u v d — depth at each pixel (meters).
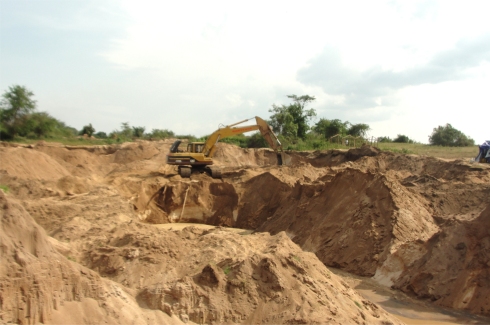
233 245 14.97
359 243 20.91
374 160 41.50
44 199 24.61
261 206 32.09
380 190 22.52
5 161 34.19
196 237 17.20
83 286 10.57
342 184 24.72
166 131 90.50
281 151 38.25
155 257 14.38
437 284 16.86
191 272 13.41
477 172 31.98
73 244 16.08
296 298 12.21
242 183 34.06
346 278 19.33
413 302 16.62
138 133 90.81
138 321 10.86
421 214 21.95
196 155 36.78
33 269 9.59
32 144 53.62
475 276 16.14
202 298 12.17
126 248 14.76
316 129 83.38
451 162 37.59
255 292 12.44
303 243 23.66
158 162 47.72
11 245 9.54
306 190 27.06
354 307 13.18
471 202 24.61
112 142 72.44
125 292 11.93
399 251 19.20
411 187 27.58
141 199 32.69
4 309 8.95
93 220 20.66
